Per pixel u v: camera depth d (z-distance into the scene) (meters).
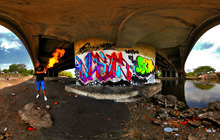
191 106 6.73
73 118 4.52
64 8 4.79
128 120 4.60
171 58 17.69
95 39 8.18
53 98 6.08
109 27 6.61
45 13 5.33
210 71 45.16
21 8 4.86
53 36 8.95
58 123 4.17
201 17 5.70
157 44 10.77
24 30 8.70
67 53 14.38
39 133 3.56
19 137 3.32
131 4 4.47
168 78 22.70
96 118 4.58
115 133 3.74
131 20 5.79
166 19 5.78
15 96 6.11
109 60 7.88
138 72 9.09
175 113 5.33
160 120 4.65
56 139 3.35
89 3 4.38
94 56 8.09
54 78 13.98
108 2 4.32
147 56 10.30
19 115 4.25
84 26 6.69
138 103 6.25
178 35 8.59
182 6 4.54
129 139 3.42
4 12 5.44
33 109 4.53
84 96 6.57
